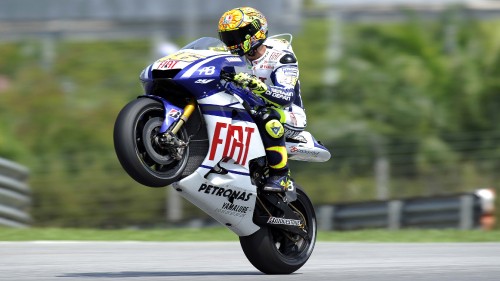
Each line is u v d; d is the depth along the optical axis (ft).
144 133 52.03
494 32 219.20
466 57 209.77
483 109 196.54
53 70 192.65
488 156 182.91
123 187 155.53
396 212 126.82
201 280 52.65
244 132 56.65
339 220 126.21
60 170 159.02
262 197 60.08
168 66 54.24
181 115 53.31
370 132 182.29
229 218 58.29
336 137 180.24
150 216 150.82
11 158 161.48
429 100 196.13
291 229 61.82
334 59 206.49
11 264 63.41
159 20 196.44
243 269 65.00
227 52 58.18
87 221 150.61
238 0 192.85
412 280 54.03
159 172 52.75
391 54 210.79
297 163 171.73
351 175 172.96
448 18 226.38
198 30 191.31
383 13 241.55
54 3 200.03
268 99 57.26
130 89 186.50
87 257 70.79
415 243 91.76
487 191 123.13
